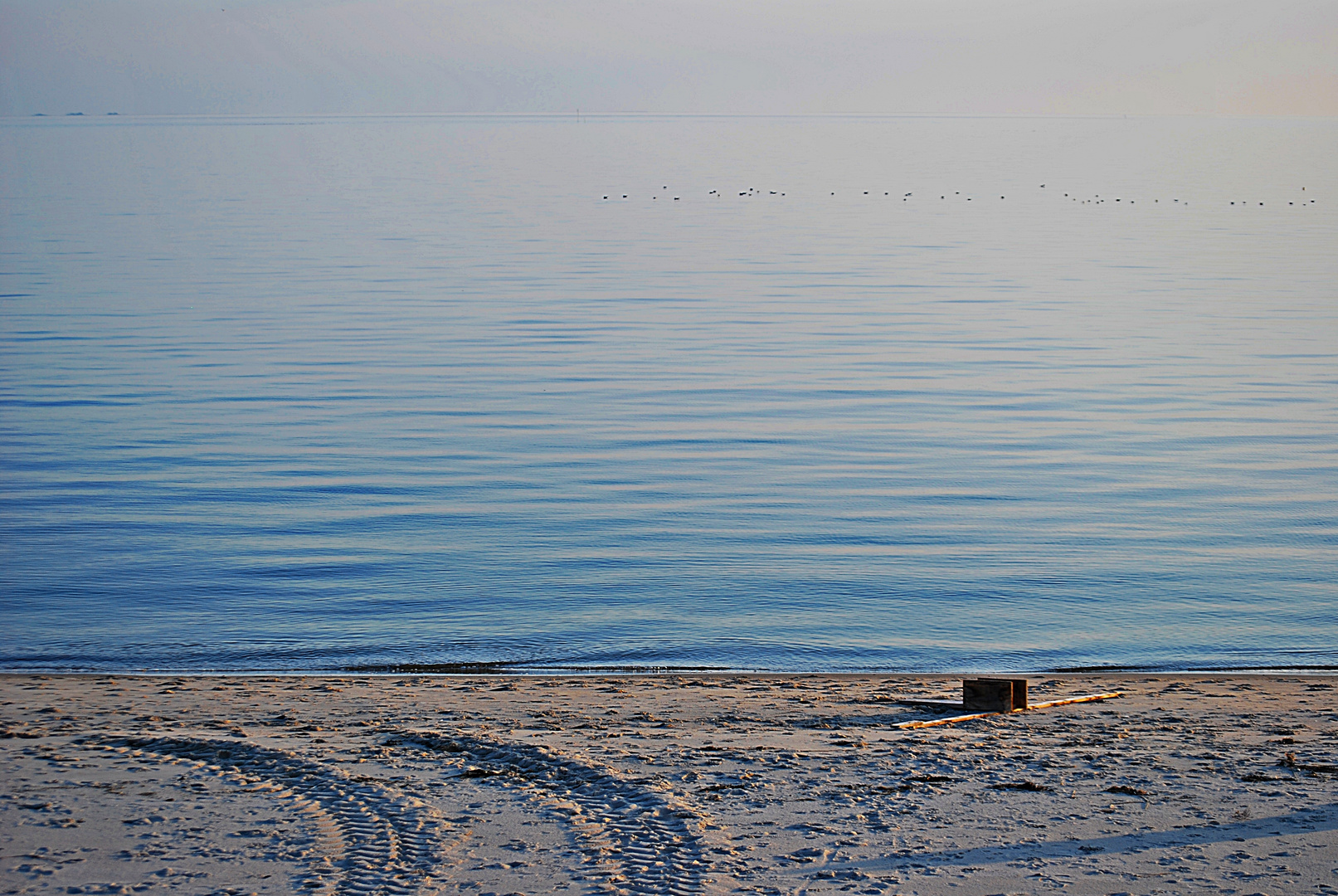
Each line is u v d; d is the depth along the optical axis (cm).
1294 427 3247
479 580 2145
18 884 813
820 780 1041
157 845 885
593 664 1748
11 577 2141
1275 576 2161
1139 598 2053
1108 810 952
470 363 4184
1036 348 4453
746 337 4684
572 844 883
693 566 2227
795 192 12938
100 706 1357
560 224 9338
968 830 907
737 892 796
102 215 9856
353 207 10800
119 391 3725
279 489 2719
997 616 1970
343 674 1625
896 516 2530
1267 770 1064
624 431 3262
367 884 812
